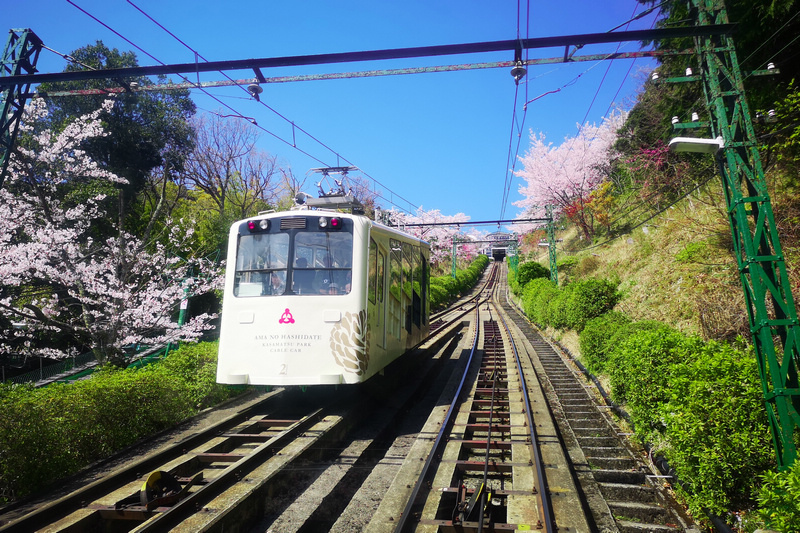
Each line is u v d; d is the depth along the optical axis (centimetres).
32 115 1184
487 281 6700
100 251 1400
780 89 1080
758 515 430
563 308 1852
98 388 652
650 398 661
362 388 930
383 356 888
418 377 1241
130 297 1208
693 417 506
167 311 1263
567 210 3070
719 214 1169
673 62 1490
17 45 721
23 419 542
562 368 1360
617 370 833
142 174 2112
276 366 759
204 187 2881
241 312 792
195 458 623
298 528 486
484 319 3009
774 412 505
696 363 550
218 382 783
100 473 580
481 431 779
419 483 527
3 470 517
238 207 2983
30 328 1143
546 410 871
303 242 803
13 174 1175
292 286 782
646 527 487
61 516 467
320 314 766
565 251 3647
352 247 796
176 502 491
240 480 547
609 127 2831
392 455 698
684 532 488
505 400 969
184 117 2288
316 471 639
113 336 1170
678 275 1292
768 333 512
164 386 760
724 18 604
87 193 1638
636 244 1966
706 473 486
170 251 1500
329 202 1091
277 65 665
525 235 5328
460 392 999
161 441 696
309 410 826
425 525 448
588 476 607
